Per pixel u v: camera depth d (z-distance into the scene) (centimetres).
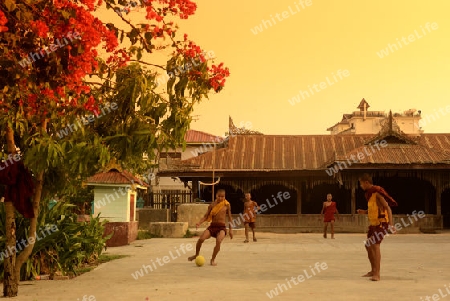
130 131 984
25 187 990
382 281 1125
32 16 710
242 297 924
